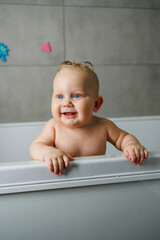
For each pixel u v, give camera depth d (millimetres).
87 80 703
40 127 1471
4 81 1696
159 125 1537
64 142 774
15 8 1681
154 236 586
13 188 500
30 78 1723
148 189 574
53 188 518
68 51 1754
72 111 686
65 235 539
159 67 1870
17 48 1697
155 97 1878
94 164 535
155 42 1855
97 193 545
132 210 567
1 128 1429
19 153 1438
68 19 1741
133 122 1514
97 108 799
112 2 1784
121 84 1832
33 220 521
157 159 573
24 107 1729
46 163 516
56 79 708
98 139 785
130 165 555
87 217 545
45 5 1711
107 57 1803
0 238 514
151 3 1832
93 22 1771
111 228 560
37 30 1711
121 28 1807
